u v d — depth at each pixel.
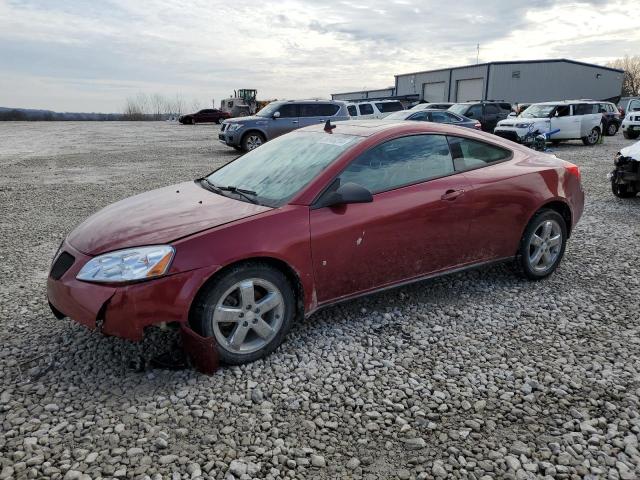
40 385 3.05
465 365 3.30
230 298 3.22
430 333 3.74
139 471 2.36
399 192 3.81
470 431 2.66
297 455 2.48
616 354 3.43
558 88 45.94
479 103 21.45
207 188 4.10
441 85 51.88
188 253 3.04
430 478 2.33
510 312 4.08
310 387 3.05
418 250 3.92
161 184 11.09
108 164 15.09
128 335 2.97
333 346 3.55
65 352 3.45
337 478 2.34
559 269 5.07
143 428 2.67
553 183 4.62
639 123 20.97
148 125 48.00
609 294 4.44
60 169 13.95
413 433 2.65
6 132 34.72
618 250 5.69
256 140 17.22
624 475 2.34
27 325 3.88
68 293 3.07
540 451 2.50
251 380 3.12
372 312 4.09
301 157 3.96
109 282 2.96
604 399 2.92
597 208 7.97
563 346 3.54
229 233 3.17
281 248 3.27
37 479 2.31
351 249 3.57
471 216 4.13
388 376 3.17
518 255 4.58
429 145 4.10
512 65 45.22
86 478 2.31
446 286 4.62
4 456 2.46
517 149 4.75
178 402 2.89
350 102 20.09
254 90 56.22
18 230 7.02
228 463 2.42
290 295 3.41
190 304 3.03
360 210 3.60
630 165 8.28
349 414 2.80
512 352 3.47
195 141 24.86
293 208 3.42
